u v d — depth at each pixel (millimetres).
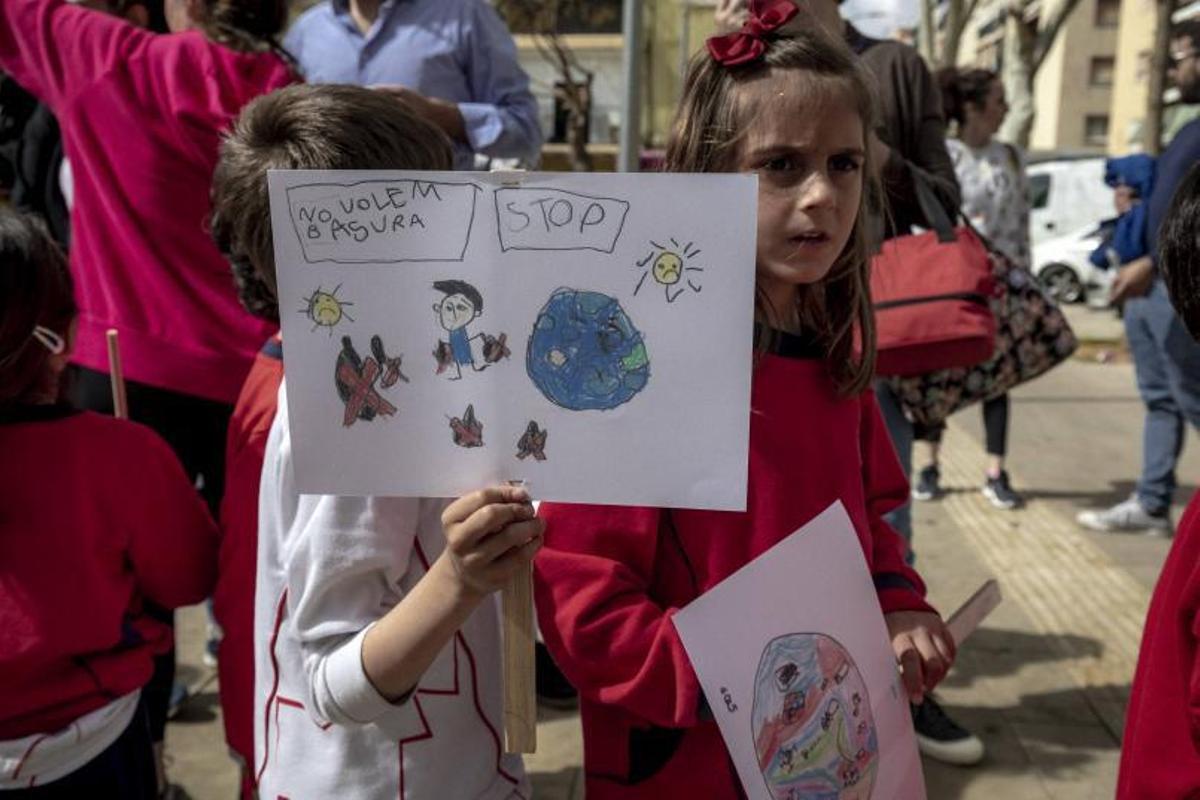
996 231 4645
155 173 2100
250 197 1402
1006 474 4719
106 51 2113
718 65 1330
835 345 1399
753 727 1210
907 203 2639
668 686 1198
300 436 1137
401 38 2658
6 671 1381
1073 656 3121
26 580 1396
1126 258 3828
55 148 2910
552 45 16016
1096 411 6973
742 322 1076
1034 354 2752
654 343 1089
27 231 1469
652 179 1062
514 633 1126
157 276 2139
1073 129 31547
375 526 1206
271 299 1494
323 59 2732
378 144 1388
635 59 3607
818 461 1339
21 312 1418
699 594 1280
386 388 1122
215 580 1685
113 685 1481
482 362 1111
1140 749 1258
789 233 1288
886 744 1333
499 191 1082
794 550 1266
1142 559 3955
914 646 1409
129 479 1509
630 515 1249
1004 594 3602
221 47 2105
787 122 1267
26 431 1436
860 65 1351
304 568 1212
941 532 4316
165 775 2354
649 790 1324
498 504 1082
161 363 2152
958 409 2791
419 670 1138
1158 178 3584
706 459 1100
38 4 2180
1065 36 31031
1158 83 9234
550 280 1092
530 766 2551
